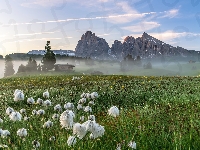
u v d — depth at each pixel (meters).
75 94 15.80
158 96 16.00
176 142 6.10
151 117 9.46
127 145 5.68
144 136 6.86
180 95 15.50
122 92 16.53
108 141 6.52
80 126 4.98
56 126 7.30
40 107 11.13
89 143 5.70
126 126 8.10
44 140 6.09
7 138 6.37
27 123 8.16
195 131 7.08
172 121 8.56
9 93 18.59
